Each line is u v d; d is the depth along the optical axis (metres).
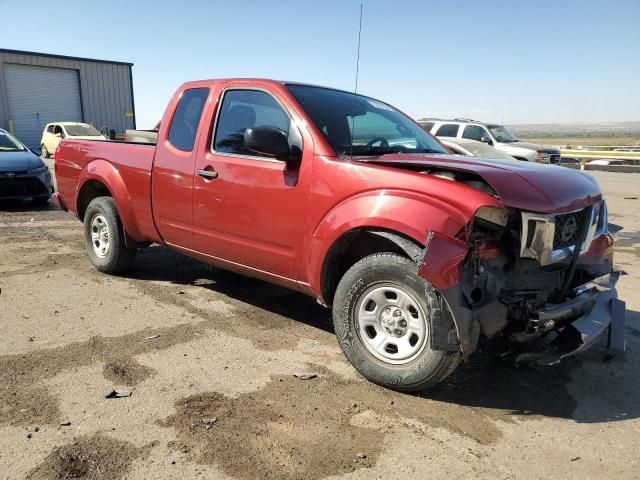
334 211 3.68
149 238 5.41
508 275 3.46
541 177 3.53
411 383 3.39
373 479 2.66
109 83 36.38
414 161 3.66
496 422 3.24
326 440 2.96
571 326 3.45
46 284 5.59
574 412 3.39
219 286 5.71
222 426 3.06
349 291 3.61
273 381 3.63
